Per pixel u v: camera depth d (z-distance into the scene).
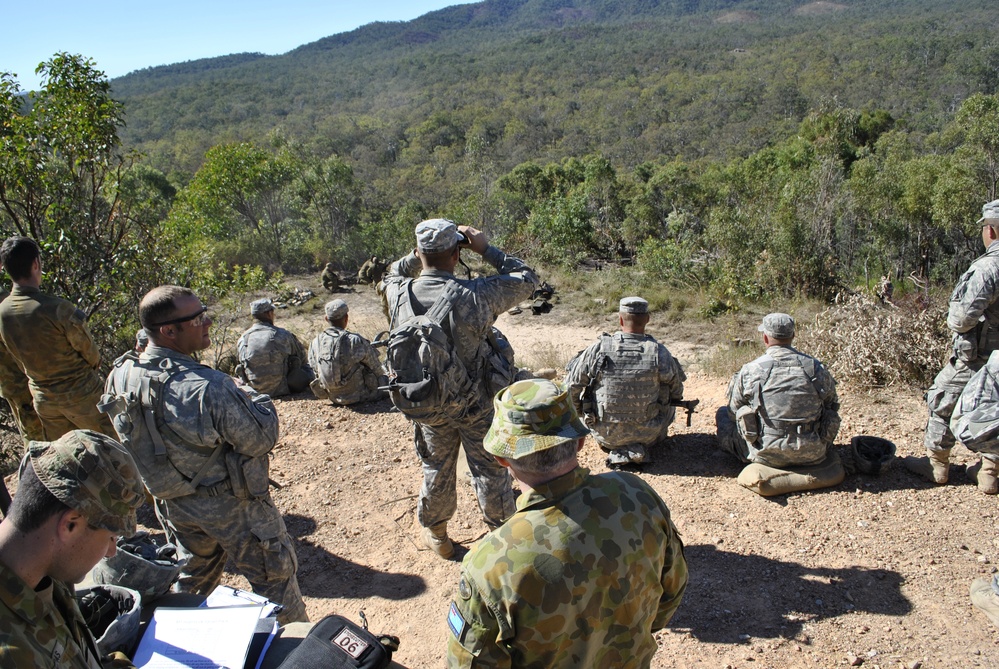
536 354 9.84
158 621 2.01
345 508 4.70
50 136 6.90
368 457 5.45
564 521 1.83
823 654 3.10
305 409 6.61
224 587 2.23
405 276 3.65
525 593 1.77
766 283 13.28
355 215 33.38
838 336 6.91
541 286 3.63
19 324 4.07
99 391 4.43
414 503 4.69
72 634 1.56
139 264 7.63
